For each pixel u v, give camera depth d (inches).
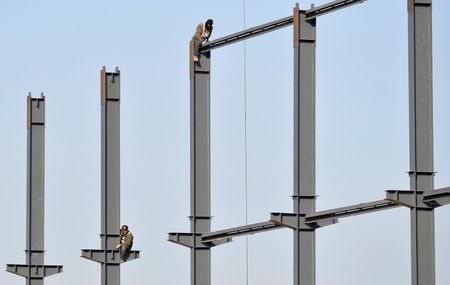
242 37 2161.7
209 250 2217.0
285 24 2087.8
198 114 2241.6
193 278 2209.6
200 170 2234.3
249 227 2123.5
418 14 1831.9
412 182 1822.1
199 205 2230.6
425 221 1818.4
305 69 2027.6
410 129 1824.6
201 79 2245.3
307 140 2025.1
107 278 2358.5
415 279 1811.0
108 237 2367.1
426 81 1827.0
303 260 2004.2
